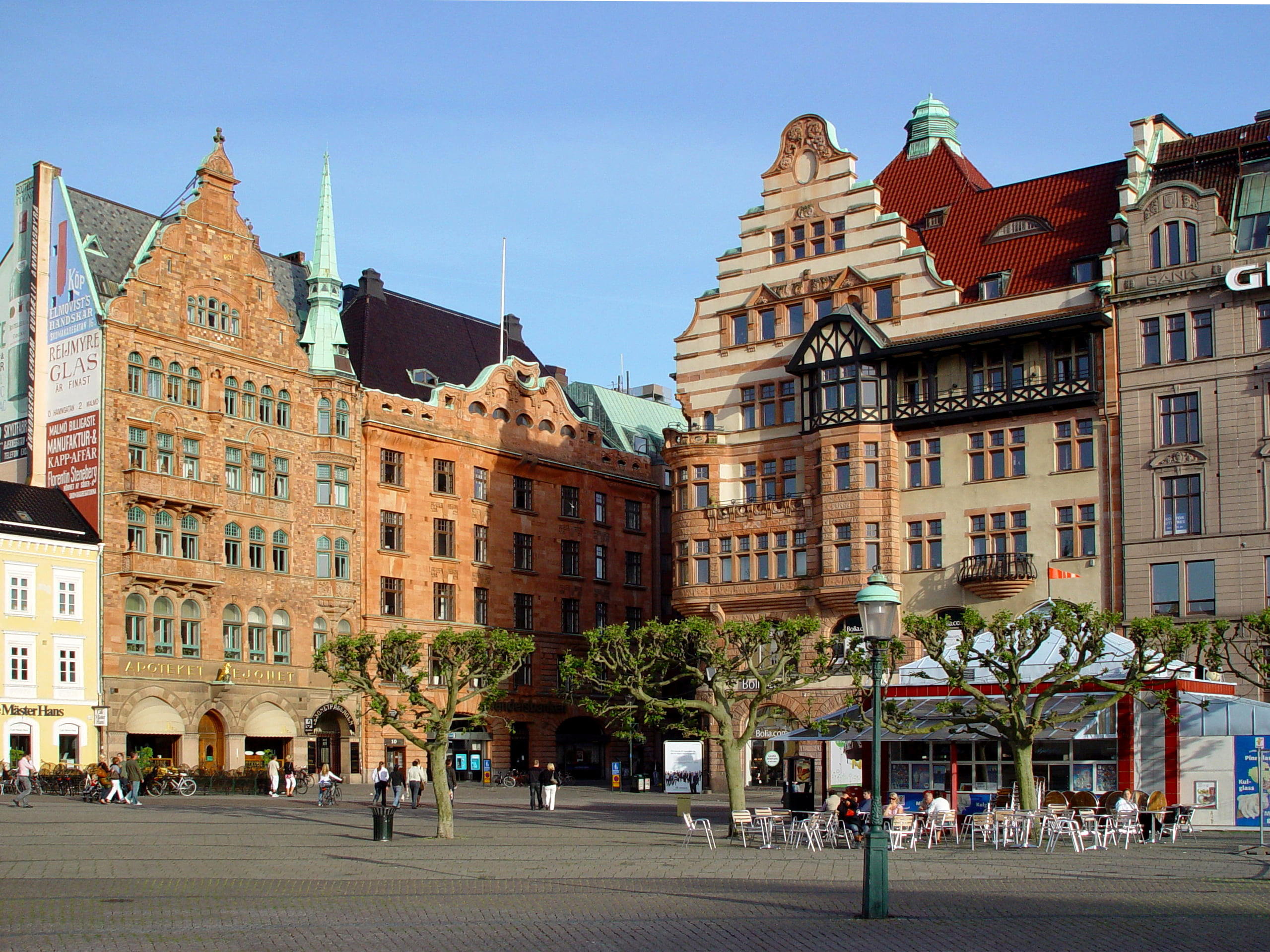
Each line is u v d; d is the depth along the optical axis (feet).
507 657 151.23
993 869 108.27
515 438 297.53
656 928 76.43
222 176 253.85
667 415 353.31
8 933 73.46
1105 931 75.51
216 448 246.88
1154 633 140.56
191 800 197.06
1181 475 204.74
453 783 194.59
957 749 163.53
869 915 80.07
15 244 251.60
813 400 233.96
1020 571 213.46
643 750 310.04
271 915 81.20
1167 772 149.28
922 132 265.75
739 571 241.35
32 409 239.50
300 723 253.65
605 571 314.76
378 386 280.10
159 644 234.99
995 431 221.87
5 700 214.90
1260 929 76.02
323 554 261.44
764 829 131.64
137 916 80.12
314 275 271.49
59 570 223.30
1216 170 213.66
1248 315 201.77
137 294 237.45
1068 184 233.96
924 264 229.86
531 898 89.92
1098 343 213.66
